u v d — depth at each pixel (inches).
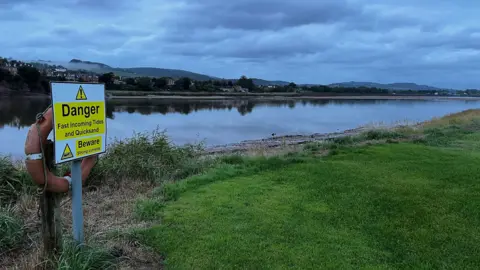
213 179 253.1
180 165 291.1
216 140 789.2
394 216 182.7
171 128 999.6
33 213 180.7
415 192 220.8
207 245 149.0
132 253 142.5
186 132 928.3
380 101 4178.2
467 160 316.5
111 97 2513.5
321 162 307.9
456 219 178.4
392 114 1895.9
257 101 3292.3
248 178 257.6
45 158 122.3
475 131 551.2
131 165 259.0
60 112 115.8
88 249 129.6
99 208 196.9
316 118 1563.7
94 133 133.3
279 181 248.8
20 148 588.4
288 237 157.3
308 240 154.7
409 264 135.3
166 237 156.6
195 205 198.2
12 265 132.0
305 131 1025.5
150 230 162.4
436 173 268.4
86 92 127.5
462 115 1057.5
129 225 169.6
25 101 1830.7
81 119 125.6
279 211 189.0
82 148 127.3
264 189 229.1
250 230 164.4
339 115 1782.7
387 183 240.8
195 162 302.5
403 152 355.9
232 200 206.7
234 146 659.4
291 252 143.6
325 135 882.8
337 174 265.1
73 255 121.9
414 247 148.8
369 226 169.9
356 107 2723.9
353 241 154.2
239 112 1843.0
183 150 326.6
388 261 137.9
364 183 240.8
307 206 196.7
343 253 143.3
